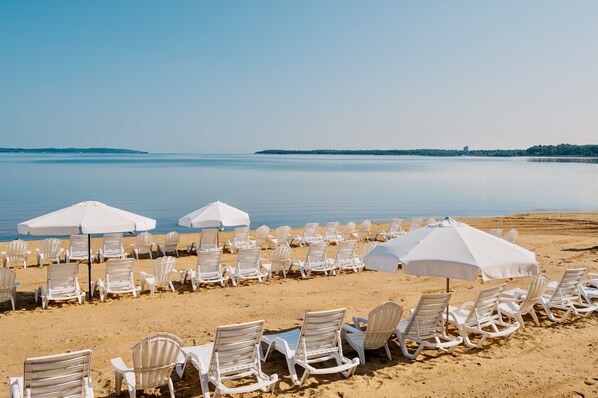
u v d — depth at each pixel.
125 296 10.70
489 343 7.54
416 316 6.89
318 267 12.91
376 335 6.67
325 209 32.66
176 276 12.88
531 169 101.38
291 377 6.15
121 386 6.13
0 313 9.36
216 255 11.46
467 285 11.80
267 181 59.84
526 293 9.05
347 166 119.50
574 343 7.48
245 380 6.29
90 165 109.44
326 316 6.21
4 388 6.05
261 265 13.41
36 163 119.56
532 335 7.88
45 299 9.71
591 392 5.82
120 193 41.75
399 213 30.86
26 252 13.91
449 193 44.88
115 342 7.75
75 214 10.31
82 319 8.97
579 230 21.41
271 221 27.39
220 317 9.11
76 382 4.99
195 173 78.06
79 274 12.95
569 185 54.44
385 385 6.04
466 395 5.77
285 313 9.41
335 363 6.77
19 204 32.12
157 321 8.86
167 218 27.50
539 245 17.06
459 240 6.60
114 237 15.13
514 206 34.50
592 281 10.37
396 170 94.69
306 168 103.69
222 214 15.22
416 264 6.31
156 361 5.45
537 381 6.12
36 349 7.45
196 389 6.03
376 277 12.70
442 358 6.95
